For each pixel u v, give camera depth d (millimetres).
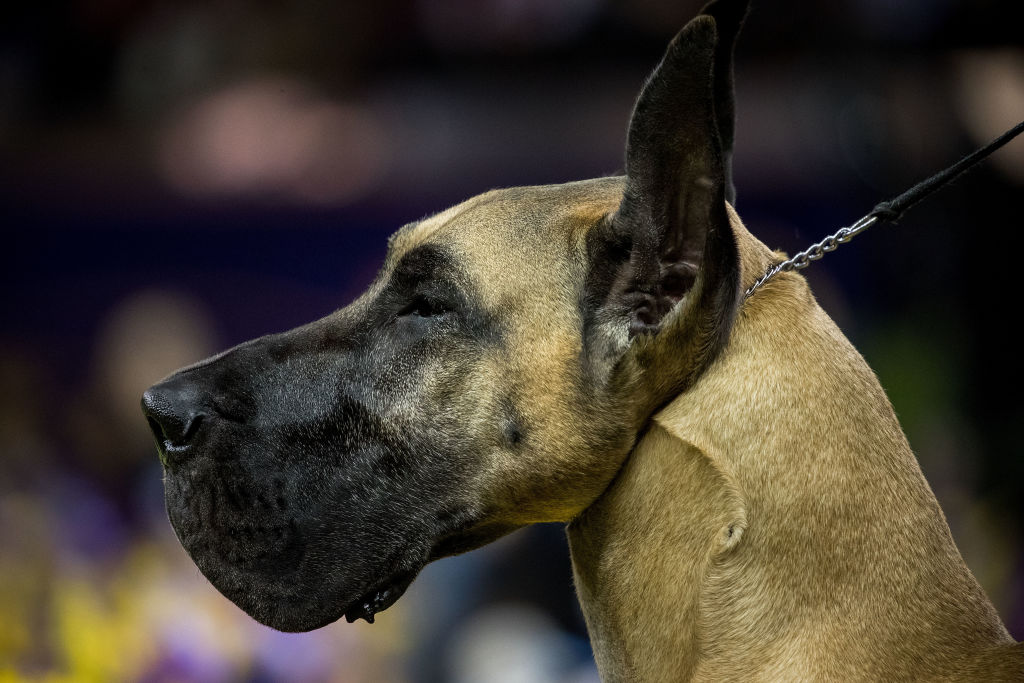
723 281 4863
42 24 17125
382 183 15492
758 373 4922
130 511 11852
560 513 5223
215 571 5270
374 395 5219
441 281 5195
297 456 5246
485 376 5105
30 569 9227
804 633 4688
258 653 9609
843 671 4617
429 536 5164
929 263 14117
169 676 8984
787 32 15430
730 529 4793
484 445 5102
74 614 8703
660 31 16594
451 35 16797
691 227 4910
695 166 4836
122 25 17047
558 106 16031
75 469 12203
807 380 4918
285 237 15375
